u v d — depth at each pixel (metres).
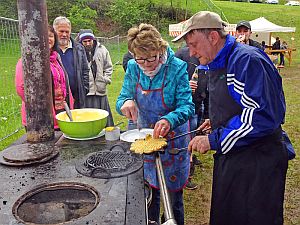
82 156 1.72
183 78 2.04
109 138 1.94
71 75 3.38
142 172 1.52
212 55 1.66
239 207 1.70
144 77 2.07
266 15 27.14
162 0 27.80
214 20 1.61
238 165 1.67
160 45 1.89
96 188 1.38
